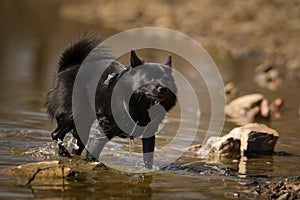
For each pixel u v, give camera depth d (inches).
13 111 649.6
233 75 1051.3
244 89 909.2
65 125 473.1
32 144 499.5
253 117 705.0
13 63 1056.8
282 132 624.4
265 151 523.2
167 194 377.1
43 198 352.2
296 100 840.9
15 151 473.4
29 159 450.0
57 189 372.2
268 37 1488.7
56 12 2185.0
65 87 469.1
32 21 1854.1
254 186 404.8
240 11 1673.2
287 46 1395.2
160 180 411.2
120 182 399.2
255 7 1676.9
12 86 826.8
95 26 1779.0
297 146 556.1
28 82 871.1
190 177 424.5
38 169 396.2
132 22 1849.2
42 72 976.9
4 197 348.5
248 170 456.4
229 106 740.0
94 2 2213.3
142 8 1943.9
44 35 1513.3
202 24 1681.8
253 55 1331.2
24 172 395.9
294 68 1149.1
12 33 1519.4
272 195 379.2
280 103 773.9
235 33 1565.0
